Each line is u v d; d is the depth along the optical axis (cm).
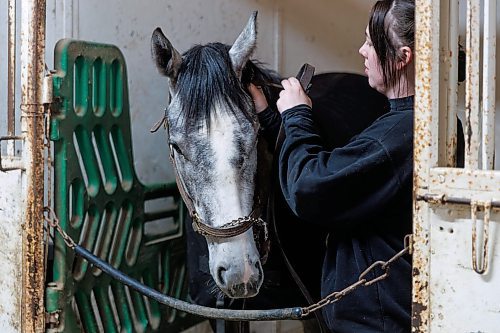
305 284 155
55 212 150
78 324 157
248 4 246
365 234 121
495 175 93
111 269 143
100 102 166
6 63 197
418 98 98
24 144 140
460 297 97
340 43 276
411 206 118
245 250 129
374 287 119
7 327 148
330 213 118
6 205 145
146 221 185
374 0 268
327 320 131
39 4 138
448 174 96
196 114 133
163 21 216
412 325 102
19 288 144
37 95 140
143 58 211
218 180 130
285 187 126
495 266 94
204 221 133
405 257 121
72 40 153
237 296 130
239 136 132
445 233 98
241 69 142
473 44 96
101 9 198
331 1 270
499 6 218
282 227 152
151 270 187
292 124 128
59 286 149
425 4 96
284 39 260
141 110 211
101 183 165
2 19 194
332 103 168
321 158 118
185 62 143
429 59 97
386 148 113
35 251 142
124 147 177
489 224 94
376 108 179
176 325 198
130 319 176
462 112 224
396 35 121
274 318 122
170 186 196
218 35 238
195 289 167
